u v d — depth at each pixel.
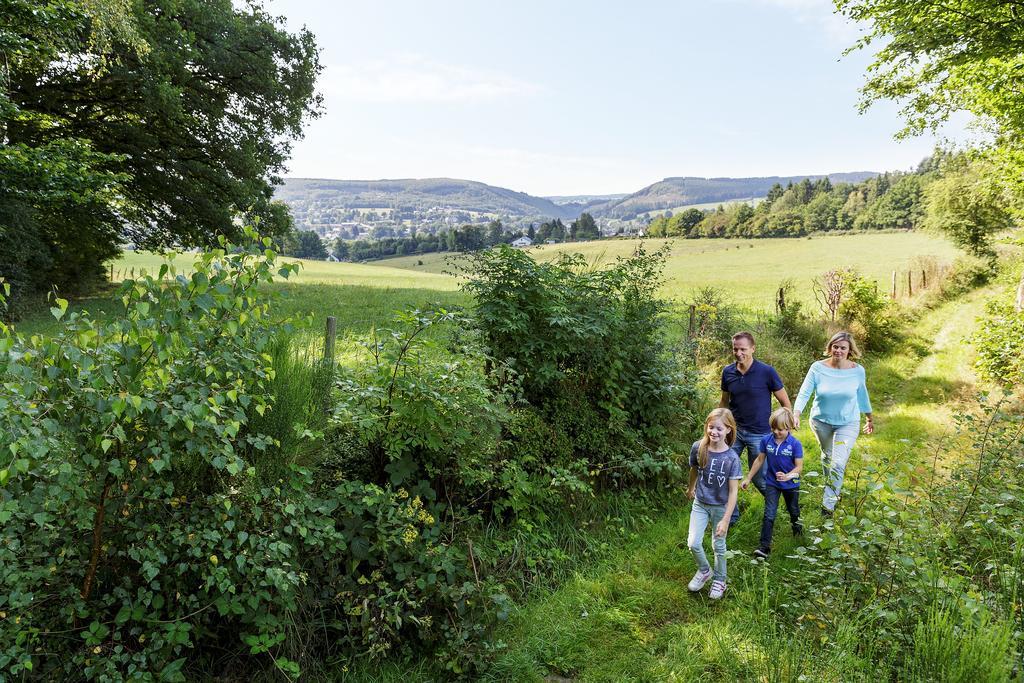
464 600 4.24
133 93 19.73
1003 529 4.25
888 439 8.41
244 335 3.77
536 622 4.46
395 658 4.06
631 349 7.24
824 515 5.95
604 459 6.65
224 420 3.52
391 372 4.93
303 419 4.41
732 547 5.63
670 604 4.74
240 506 3.69
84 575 3.43
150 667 3.38
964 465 5.03
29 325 18.38
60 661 3.27
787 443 5.37
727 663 3.91
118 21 13.79
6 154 13.31
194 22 21.33
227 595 3.49
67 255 26.83
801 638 3.95
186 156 22.89
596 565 5.38
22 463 2.69
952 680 3.23
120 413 3.07
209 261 3.62
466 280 6.59
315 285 34.84
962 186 24.72
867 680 3.39
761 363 6.06
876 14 9.21
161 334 3.29
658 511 6.52
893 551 4.01
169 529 3.47
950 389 10.80
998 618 3.62
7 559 3.04
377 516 4.32
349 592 4.00
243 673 3.76
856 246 68.44
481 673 3.95
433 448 4.87
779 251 70.00
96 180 15.04
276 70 23.27
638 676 3.91
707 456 4.88
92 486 3.29
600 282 7.14
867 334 15.34
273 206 25.36
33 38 13.16
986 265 22.84
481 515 5.32
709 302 14.38
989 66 10.03
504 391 5.82
